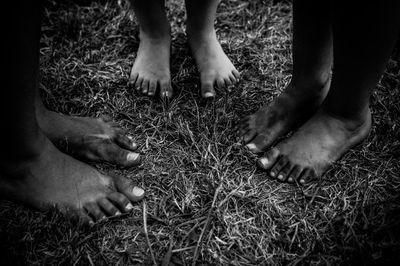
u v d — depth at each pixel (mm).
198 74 1759
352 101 1286
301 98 1463
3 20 897
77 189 1296
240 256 1252
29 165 1250
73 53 1822
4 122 1084
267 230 1310
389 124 1554
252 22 1962
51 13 1968
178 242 1292
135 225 1326
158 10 1658
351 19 1053
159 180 1430
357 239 1218
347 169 1438
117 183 1360
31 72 1035
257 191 1403
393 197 1345
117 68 1794
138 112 1649
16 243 1232
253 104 1662
